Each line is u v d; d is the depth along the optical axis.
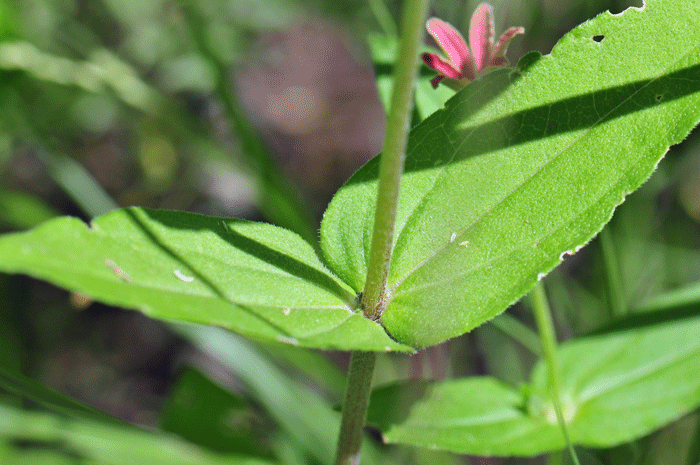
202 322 0.23
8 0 0.36
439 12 0.33
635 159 0.25
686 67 0.25
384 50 0.30
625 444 0.31
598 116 0.26
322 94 0.60
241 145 0.35
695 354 0.29
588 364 0.29
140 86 0.37
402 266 0.25
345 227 0.26
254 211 0.49
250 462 0.29
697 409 0.29
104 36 0.44
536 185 0.25
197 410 0.31
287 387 0.32
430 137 0.26
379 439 0.33
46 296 0.45
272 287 0.25
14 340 0.41
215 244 0.25
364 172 0.26
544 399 0.29
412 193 0.26
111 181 0.48
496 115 0.26
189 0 0.35
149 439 0.28
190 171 0.48
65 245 0.24
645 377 0.29
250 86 0.59
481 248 0.25
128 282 0.24
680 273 0.35
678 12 0.26
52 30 0.38
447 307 0.25
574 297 0.36
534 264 0.25
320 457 0.31
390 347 0.24
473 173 0.26
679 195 0.37
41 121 0.38
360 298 0.25
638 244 0.34
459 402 0.29
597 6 0.34
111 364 0.43
